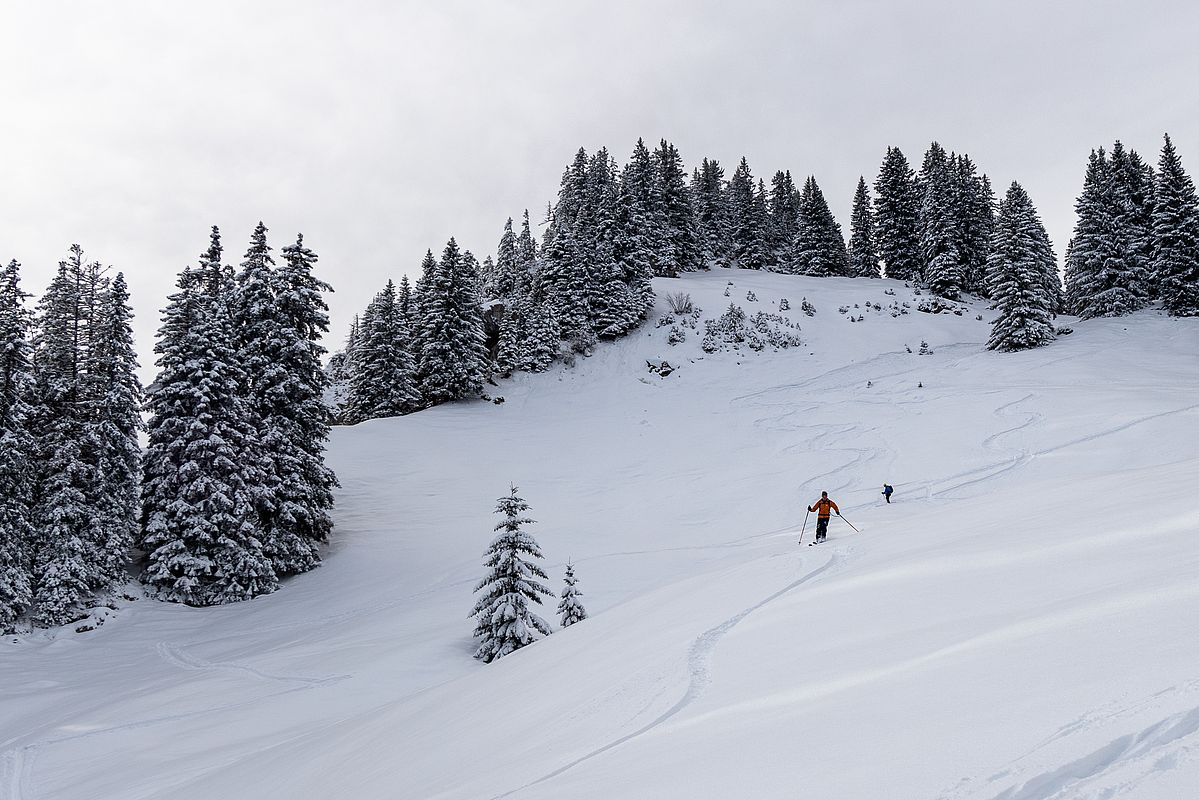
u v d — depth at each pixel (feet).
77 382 95.76
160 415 96.48
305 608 84.69
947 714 11.14
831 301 235.40
